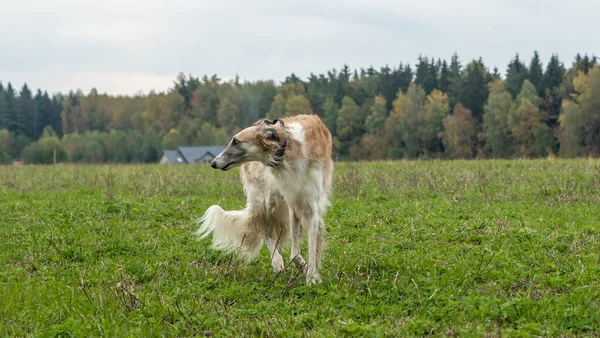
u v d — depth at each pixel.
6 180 18.38
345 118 61.12
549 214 9.69
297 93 74.12
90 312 5.34
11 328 4.96
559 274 6.19
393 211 10.16
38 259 7.32
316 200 6.68
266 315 5.32
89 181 17.50
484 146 53.88
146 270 6.78
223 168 6.41
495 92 53.00
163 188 14.49
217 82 89.12
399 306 5.46
